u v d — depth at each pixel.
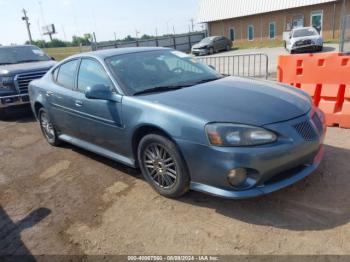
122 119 3.72
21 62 8.95
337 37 29.08
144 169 3.73
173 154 3.28
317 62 5.44
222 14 38.53
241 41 38.19
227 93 3.51
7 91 7.89
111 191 3.91
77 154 5.27
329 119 5.37
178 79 4.07
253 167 2.89
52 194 4.05
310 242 2.72
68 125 4.88
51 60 9.45
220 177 2.98
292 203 3.26
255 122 2.96
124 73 3.99
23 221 3.54
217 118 3.01
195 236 2.95
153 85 3.88
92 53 4.50
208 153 2.99
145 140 3.52
